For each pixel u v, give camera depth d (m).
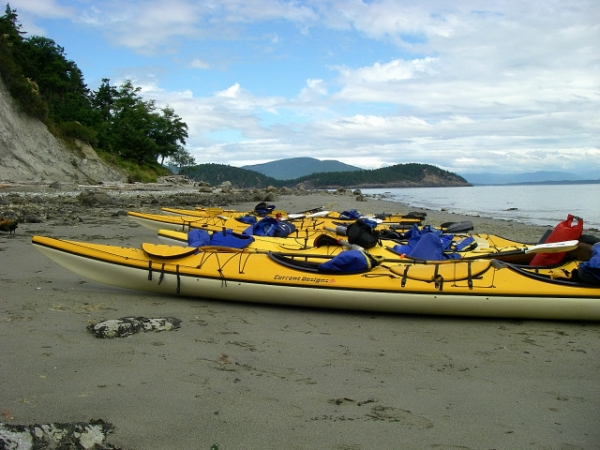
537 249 6.02
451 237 8.80
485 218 21.91
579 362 4.30
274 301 5.65
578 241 6.21
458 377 3.97
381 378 3.90
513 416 3.37
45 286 6.05
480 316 5.42
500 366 4.20
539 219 21.88
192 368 3.89
